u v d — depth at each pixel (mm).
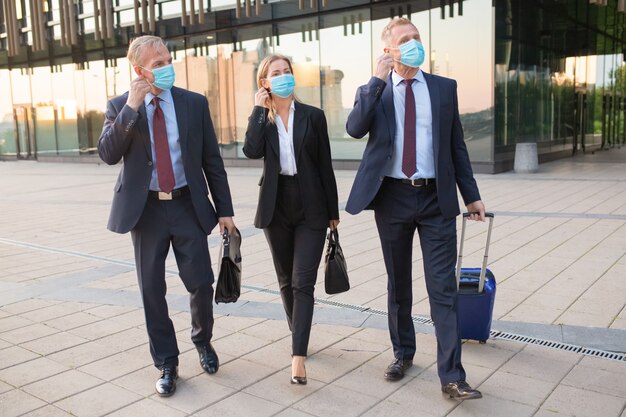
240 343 3764
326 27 16469
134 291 5051
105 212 9992
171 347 3184
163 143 3035
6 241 7609
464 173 3143
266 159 3242
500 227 7402
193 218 3150
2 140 26688
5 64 25891
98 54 22562
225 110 18875
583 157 18906
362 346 3664
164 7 18156
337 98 16547
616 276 5059
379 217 3141
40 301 4793
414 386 3098
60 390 3146
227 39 18516
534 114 16375
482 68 13891
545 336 3730
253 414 2848
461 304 3461
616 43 24109
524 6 15211
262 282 5242
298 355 3141
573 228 7195
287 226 3303
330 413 2838
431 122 2988
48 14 21594
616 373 3191
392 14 15180
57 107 24250
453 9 14117
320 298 4668
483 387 3051
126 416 2857
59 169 20594
